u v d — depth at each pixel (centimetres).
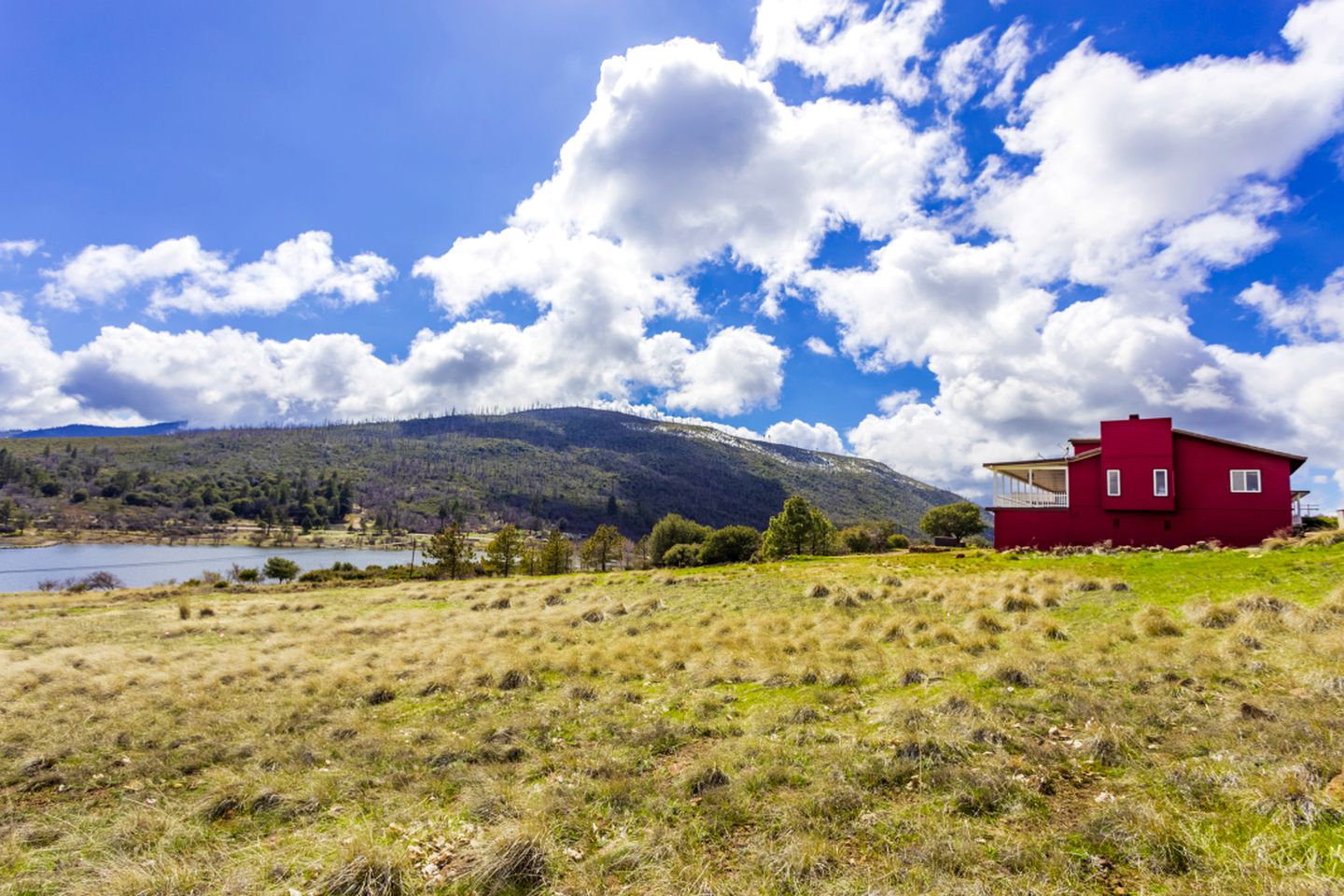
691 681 1041
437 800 639
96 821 623
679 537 9669
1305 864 414
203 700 1040
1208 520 3297
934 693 861
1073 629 1200
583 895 452
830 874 459
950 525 7312
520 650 1380
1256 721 647
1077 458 3575
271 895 464
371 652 1455
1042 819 515
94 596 4216
